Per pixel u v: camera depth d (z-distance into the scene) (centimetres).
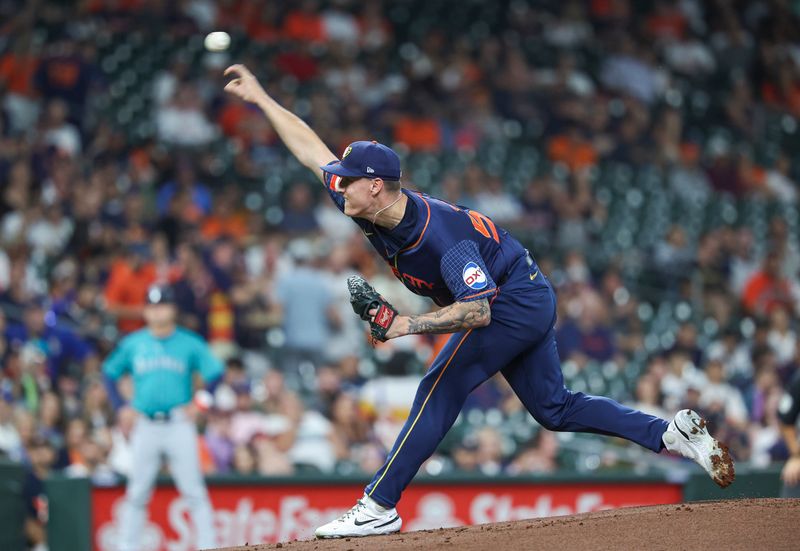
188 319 4025
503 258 1833
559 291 4594
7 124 4981
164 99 5275
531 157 5872
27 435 3250
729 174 6209
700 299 5131
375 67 6003
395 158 1767
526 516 3178
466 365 1844
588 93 6338
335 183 1903
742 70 7200
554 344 1898
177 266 4100
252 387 3900
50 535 3025
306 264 4150
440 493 3156
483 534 1719
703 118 6756
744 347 4719
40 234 4316
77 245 4294
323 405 3778
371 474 3159
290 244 4606
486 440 3628
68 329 3722
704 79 7069
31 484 3130
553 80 6303
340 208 1927
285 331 4088
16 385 3456
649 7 7156
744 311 5166
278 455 3453
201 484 3077
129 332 3991
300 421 3541
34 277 4109
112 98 5525
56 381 3631
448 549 1644
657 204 5794
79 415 3494
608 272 4894
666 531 1659
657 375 4091
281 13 6209
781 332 4678
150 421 3041
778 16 7444
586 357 4431
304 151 1958
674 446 1856
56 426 3409
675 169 6066
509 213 5225
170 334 3102
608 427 1888
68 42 5506
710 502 1841
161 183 4728
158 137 5169
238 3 6125
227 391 3600
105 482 3084
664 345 4772
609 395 4256
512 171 5734
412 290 1875
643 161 6131
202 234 4538
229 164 5153
